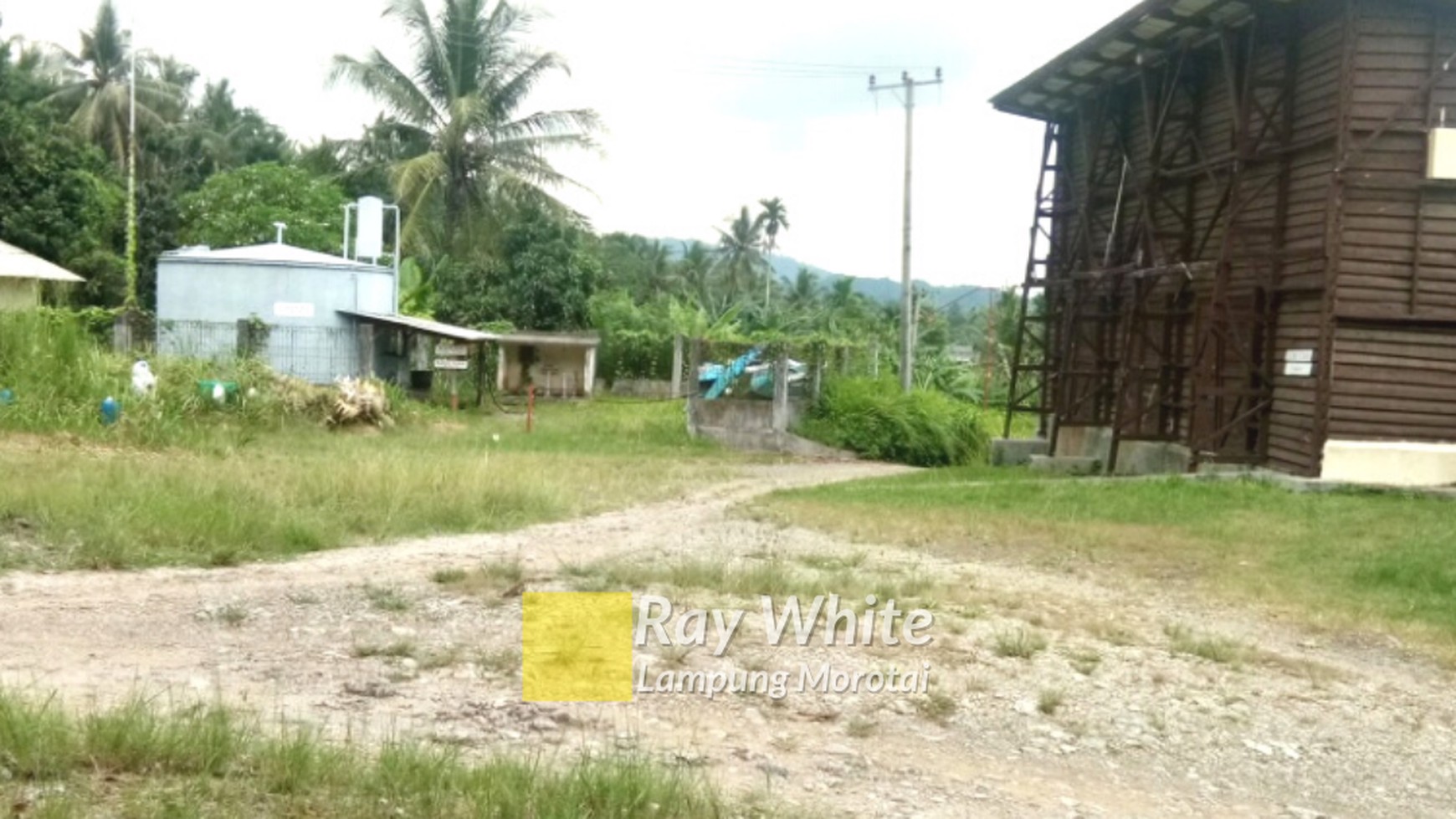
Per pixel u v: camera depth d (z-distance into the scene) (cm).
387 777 470
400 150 4691
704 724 633
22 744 465
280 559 1020
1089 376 2439
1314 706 746
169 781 457
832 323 4769
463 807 453
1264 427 1870
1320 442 1711
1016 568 1170
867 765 589
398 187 4312
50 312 1944
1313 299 1769
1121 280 2405
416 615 823
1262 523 1420
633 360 4697
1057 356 2677
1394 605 1027
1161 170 2125
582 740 588
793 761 586
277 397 2370
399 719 598
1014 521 1444
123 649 697
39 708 517
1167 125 2250
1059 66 2311
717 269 8900
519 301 4662
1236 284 1969
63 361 1859
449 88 4581
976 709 692
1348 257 1714
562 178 4781
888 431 2877
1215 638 891
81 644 701
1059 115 2680
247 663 684
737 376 2859
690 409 2847
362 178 4900
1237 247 1956
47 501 1046
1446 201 1711
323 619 798
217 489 1191
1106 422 2494
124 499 1094
